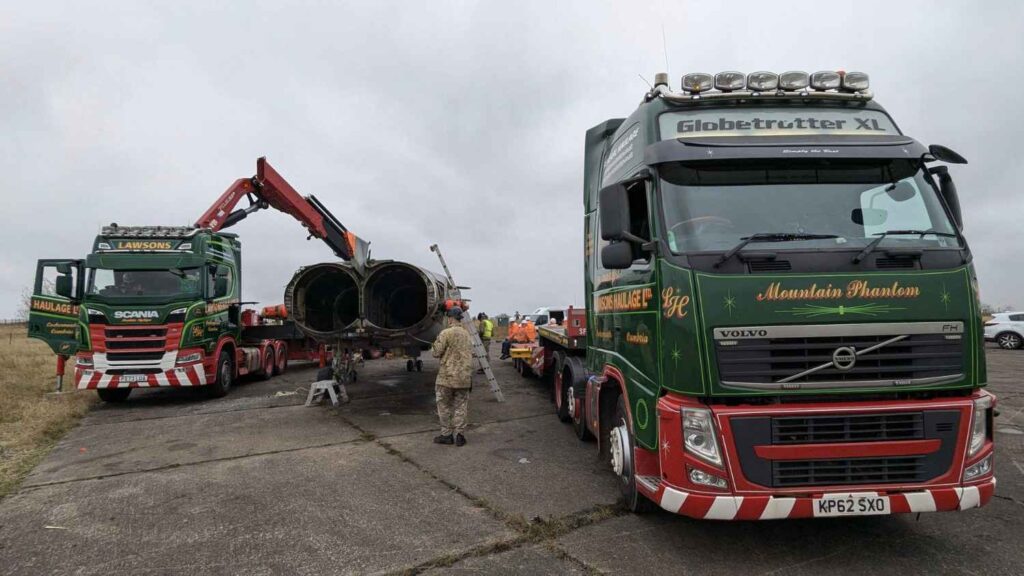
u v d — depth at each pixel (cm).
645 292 426
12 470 645
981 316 380
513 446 722
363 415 946
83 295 1088
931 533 432
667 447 375
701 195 414
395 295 1052
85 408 1062
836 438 359
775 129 453
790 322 362
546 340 1082
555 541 430
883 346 364
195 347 1096
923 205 412
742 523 459
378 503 517
